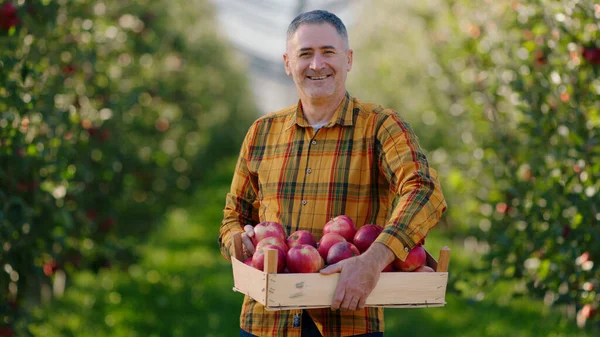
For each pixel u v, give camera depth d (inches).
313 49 107.8
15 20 179.5
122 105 292.4
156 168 403.5
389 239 97.0
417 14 299.6
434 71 302.8
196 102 519.8
